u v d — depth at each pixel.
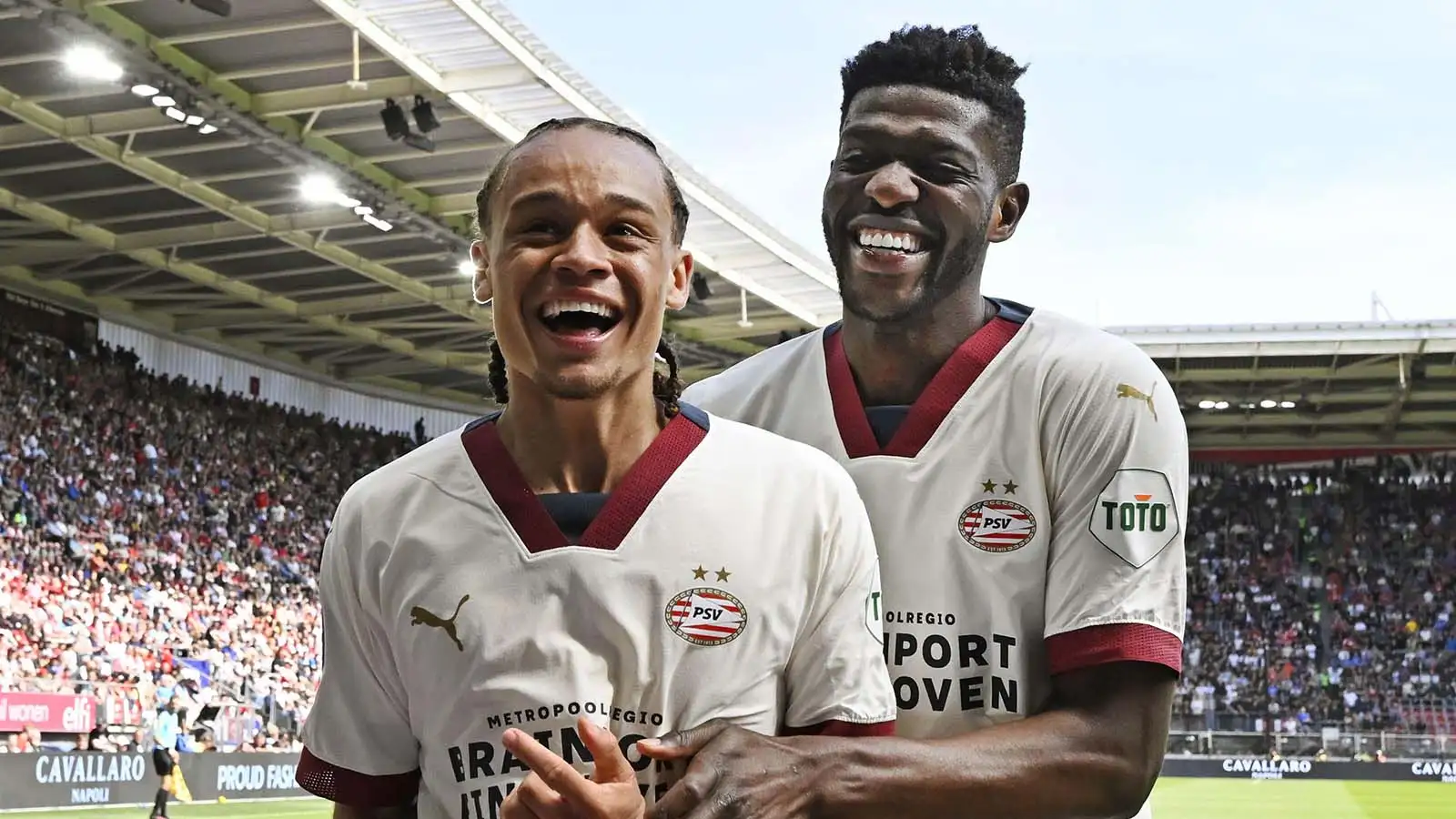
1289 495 35.78
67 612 19.09
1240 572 34.44
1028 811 2.41
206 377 29.70
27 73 17.50
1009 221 2.92
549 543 2.17
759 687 2.18
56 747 16.81
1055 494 2.78
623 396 2.22
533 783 1.93
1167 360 31.31
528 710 2.11
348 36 17.25
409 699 2.27
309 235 23.62
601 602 2.13
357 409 33.75
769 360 3.15
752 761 2.08
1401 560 34.03
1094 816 2.51
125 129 18.77
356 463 32.06
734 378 3.20
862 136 2.76
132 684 18.28
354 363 32.78
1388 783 26.31
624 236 2.14
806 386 3.00
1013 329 2.88
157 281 26.53
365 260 25.19
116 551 22.14
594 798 1.87
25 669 16.95
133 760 17.53
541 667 2.12
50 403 23.62
